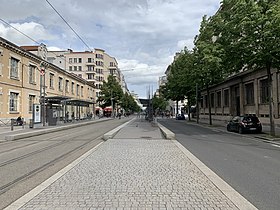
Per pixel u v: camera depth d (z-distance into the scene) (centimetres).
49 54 7919
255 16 1836
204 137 2119
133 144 1562
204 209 526
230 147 1520
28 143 1764
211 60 2159
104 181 738
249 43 1908
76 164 976
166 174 820
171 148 1398
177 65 4891
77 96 6912
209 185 697
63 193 630
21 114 3906
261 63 1975
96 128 3231
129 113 13375
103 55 11294
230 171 895
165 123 4569
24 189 700
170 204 553
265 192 658
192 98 5212
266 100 3142
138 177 783
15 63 3797
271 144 1689
